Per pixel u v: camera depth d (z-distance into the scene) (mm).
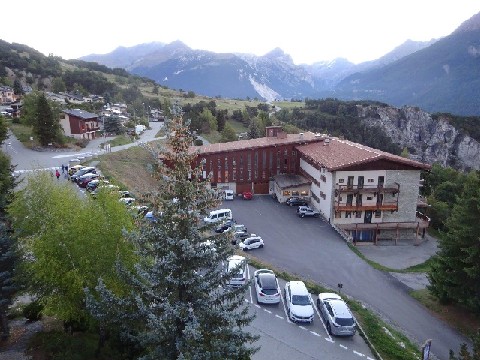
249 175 70000
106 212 23062
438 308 37094
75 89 154000
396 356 27016
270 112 176000
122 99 153375
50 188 29234
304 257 45594
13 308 27016
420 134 191750
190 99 183250
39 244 21969
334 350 26969
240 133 121938
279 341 27453
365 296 38000
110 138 90125
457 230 36469
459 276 35781
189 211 14789
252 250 47000
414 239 57406
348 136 159750
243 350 14844
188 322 13633
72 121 85625
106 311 15328
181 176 14945
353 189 55094
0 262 20734
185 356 12719
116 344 20047
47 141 76375
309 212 58844
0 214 28156
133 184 61312
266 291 32219
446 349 31156
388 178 56094
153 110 144625
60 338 20812
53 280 21266
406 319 34875
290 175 69688
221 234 16188
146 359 14430
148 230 14922
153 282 15008
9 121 93000
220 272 15859
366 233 56281
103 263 21594
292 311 29875
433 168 83875
